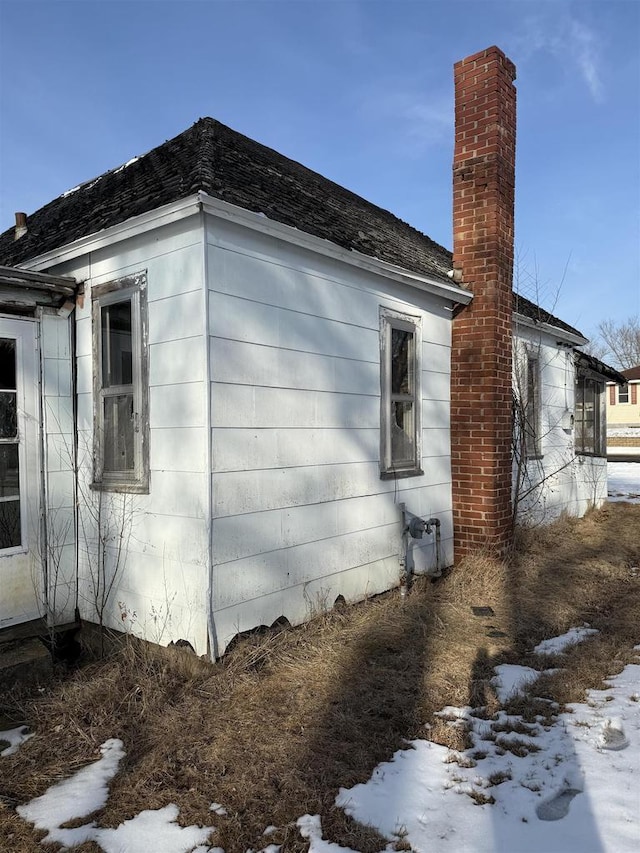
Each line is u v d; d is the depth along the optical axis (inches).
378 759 124.9
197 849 100.0
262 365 180.5
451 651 182.1
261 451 179.8
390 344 239.3
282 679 159.9
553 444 390.0
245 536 173.9
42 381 195.8
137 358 181.2
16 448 190.2
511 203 284.0
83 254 192.2
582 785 114.3
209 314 163.6
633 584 261.7
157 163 236.2
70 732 140.8
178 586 170.1
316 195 259.9
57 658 189.6
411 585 244.1
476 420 272.8
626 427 1512.1
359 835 101.2
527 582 255.6
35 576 192.9
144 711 146.2
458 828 103.1
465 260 278.5
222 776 118.8
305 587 196.2
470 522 273.9
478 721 140.3
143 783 117.3
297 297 194.2
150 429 178.7
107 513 192.1
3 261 239.6
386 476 235.6
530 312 364.5
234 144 250.1
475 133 276.7
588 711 144.1
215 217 165.6
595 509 448.1
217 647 163.9
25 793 118.3
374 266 220.5
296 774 118.0
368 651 179.8
